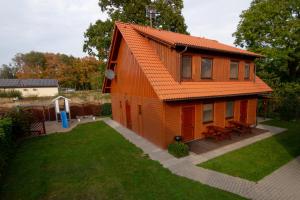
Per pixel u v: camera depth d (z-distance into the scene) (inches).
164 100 388.5
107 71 685.3
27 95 2052.2
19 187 300.0
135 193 271.6
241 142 478.3
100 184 299.7
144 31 534.0
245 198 253.8
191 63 478.3
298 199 252.7
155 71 446.6
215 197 255.6
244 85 601.6
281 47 962.7
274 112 779.4
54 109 873.5
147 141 503.8
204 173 325.7
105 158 400.2
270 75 936.9
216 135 486.6
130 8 1005.8
